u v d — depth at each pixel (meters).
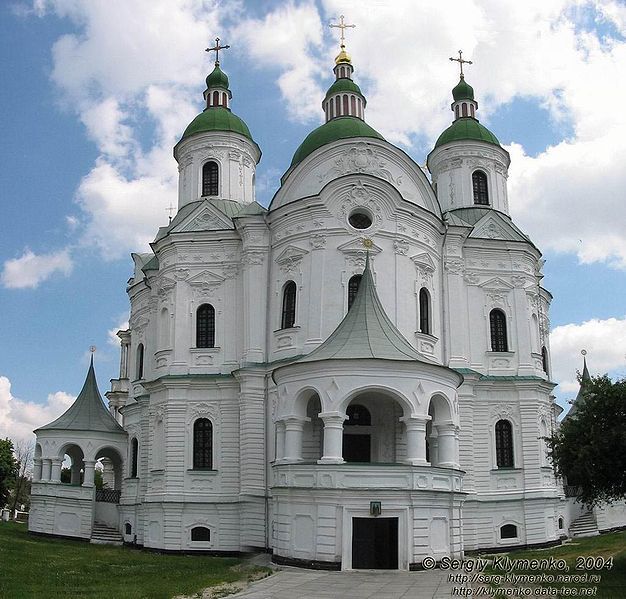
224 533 42.84
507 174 57.59
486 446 46.19
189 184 54.34
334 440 33.97
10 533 51.47
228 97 58.50
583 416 30.27
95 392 58.25
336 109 52.34
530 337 48.94
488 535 44.19
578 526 51.72
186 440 44.75
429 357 43.72
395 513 32.47
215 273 47.34
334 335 37.50
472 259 49.34
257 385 43.69
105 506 54.81
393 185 43.88
